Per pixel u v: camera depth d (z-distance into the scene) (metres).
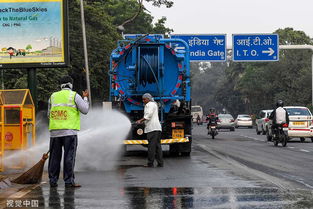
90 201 9.38
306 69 72.00
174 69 19.34
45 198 9.73
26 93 14.86
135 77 19.14
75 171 14.43
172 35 41.28
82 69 42.22
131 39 19.84
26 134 15.21
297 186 11.10
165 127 19.11
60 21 22.19
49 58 22.20
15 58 22.20
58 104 11.40
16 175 13.30
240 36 41.19
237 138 35.06
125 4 65.12
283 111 25.88
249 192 10.26
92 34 43.03
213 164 16.27
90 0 50.47
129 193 10.27
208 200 9.34
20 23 22.17
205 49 41.28
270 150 22.84
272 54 41.03
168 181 12.05
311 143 29.23
